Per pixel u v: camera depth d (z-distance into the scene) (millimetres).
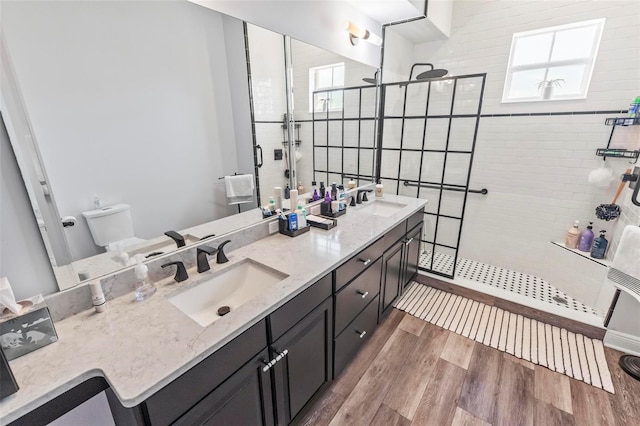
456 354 1978
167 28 1234
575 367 1857
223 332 945
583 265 2645
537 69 2775
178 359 834
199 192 1479
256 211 1792
